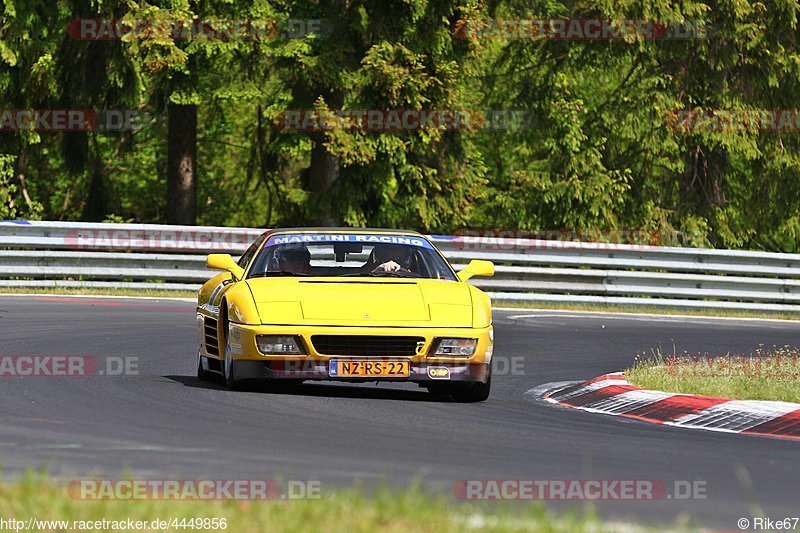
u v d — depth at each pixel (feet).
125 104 347.77
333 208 352.08
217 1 334.65
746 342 212.23
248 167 453.99
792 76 408.05
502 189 465.88
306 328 120.88
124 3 330.34
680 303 281.74
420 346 121.70
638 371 147.74
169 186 383.04
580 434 105.60
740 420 115.85
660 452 96.12
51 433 94.99
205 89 374.63
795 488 81.56
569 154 421.18
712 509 73.51
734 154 420.36
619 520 68.44
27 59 350.02
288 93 347.97
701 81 411.75
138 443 91.09
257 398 120.78
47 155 416.05
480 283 272.51
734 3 394.73
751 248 465.47
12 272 254.88
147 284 263.90
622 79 441.68
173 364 154.30
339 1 342.64
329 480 78.23
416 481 69.67
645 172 433.48
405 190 354.13
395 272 136.77
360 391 132.77
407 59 332.19
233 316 124.77
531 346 192.54
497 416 116.06
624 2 389.19
